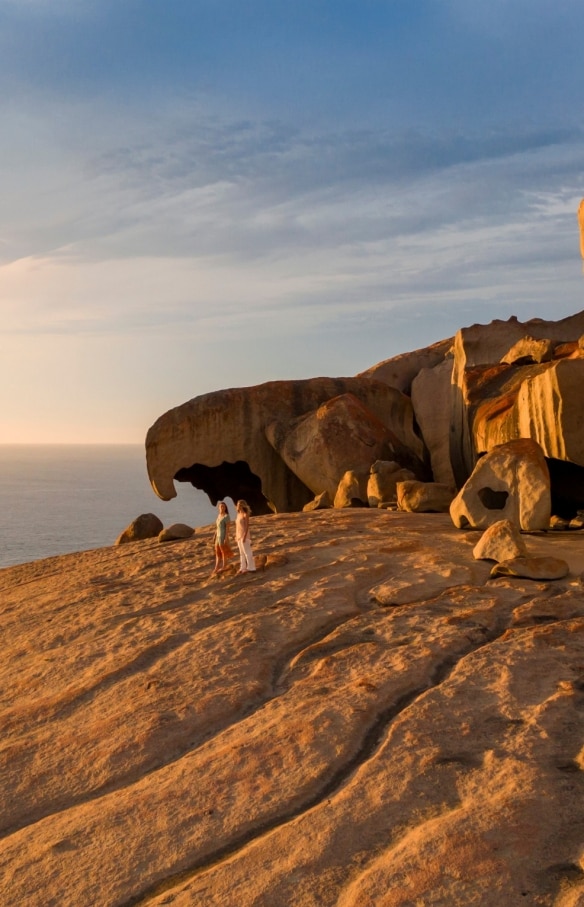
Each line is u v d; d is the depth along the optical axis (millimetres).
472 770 5461
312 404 28594
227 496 34562
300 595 10672
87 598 12617
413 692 7066
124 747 6691
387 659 7828
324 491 25234
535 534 14086
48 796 6195
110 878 4902
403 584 10602
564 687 6629
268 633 9172
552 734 5816
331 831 4949
